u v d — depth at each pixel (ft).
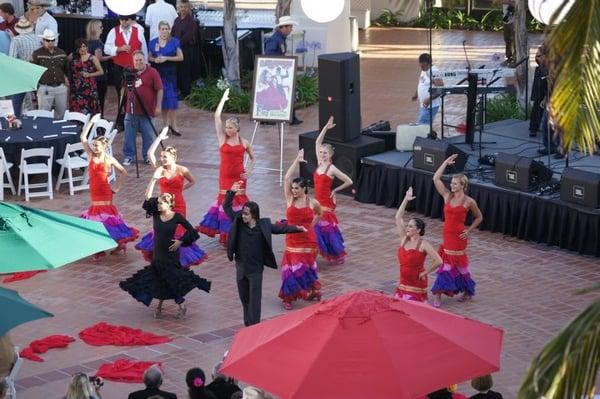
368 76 90.33
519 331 44.11
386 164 59.93
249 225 42.88
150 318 46.03
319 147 51.13
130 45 75.41
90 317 46.26
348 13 88.94
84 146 52.29
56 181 64.18
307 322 27.84
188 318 46.01
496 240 55.16
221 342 43.55
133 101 66.69
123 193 62.28
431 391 25.88
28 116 68.13
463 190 46.68
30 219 35.35
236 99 81.05
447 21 110.63
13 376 36.86
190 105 83.05
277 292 48.73
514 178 55.16
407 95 83.82
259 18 98.17
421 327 27.48
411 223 43.65
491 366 26.84
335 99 61.05
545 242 54.44
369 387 25.73
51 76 70.79
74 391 31.91
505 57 89.10
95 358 42.19
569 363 21.91
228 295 48.47
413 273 43.88
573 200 52.85
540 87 65.41
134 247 52.95
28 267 33.50
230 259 43.04
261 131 75.10
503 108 73.67
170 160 50.47
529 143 65.62
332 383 25.84
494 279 49.75
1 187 61.16
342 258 51.44
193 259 48.65
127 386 39.83
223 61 87.97
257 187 62.49
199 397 33.60
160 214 45.42
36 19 78.64
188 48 84.89
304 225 46.32
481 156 61.57
